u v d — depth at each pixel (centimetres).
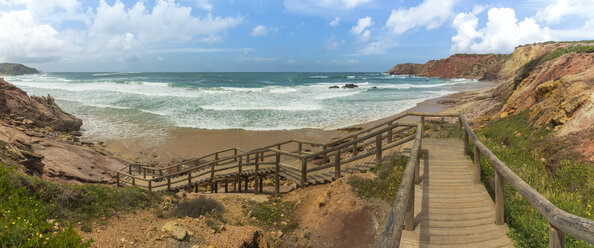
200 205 759
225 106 3133
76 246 429
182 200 871
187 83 6612
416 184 611
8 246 399
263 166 1233
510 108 1527
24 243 412
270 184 1273
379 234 597
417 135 638
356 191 715
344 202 694
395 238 248
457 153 802
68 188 637
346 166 895
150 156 1728
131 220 639
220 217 727
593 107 902
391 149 888
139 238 556
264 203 865
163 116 2680
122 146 1883
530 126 1122
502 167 442
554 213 284
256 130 2208
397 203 314
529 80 1720
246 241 581
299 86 6256
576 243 378
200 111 2880
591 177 658
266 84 6875
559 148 867
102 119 2570
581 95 967
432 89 5612
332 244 625
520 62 6769
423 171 677
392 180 712
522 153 954
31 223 461
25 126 1903
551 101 1114
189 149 1828
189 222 654
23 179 577
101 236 538
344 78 11281
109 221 609
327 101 3656
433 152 815
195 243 567
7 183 545
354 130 2145
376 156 812
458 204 523
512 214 473
